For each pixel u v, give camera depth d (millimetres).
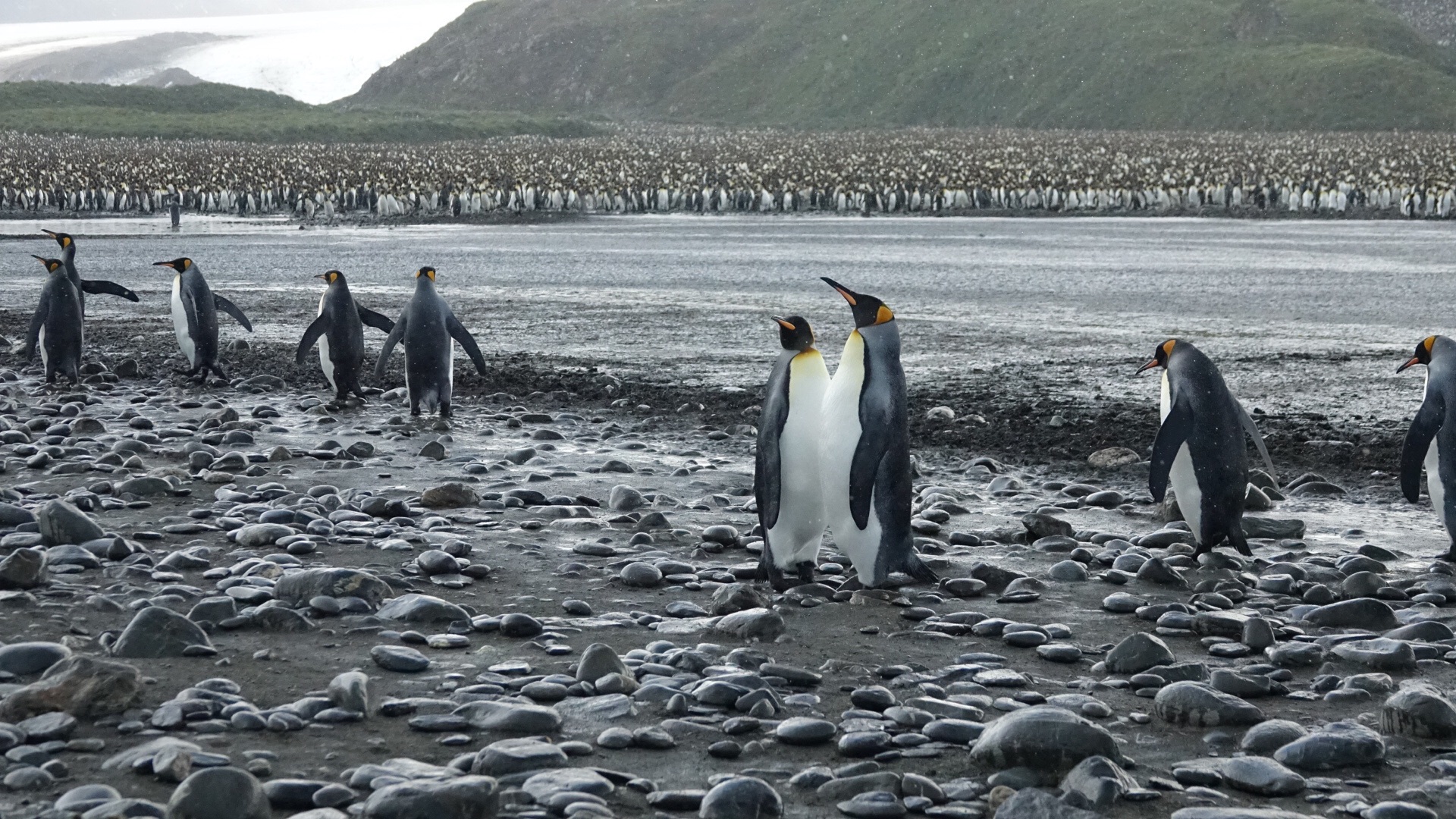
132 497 8164
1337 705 4641
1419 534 7719
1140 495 8688
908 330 17453
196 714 4238
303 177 63781
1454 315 18656
